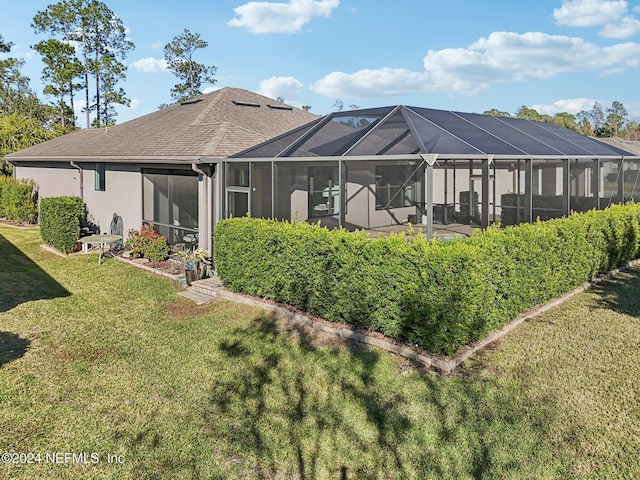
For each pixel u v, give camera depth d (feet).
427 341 23.43
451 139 33.19
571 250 33.01
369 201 59.00
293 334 27.61
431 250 23.25
